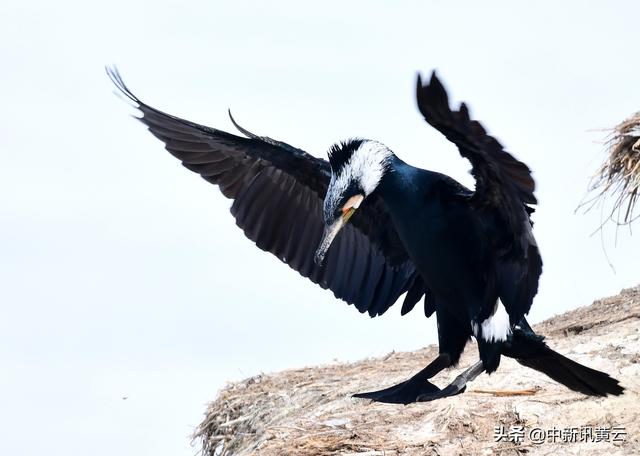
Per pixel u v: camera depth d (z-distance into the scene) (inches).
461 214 465.4
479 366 472.7
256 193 542.9
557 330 640.4
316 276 549.6
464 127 396.8
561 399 528.1
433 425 526.0
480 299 473.7
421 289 535.5
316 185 536.4
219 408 689.0
